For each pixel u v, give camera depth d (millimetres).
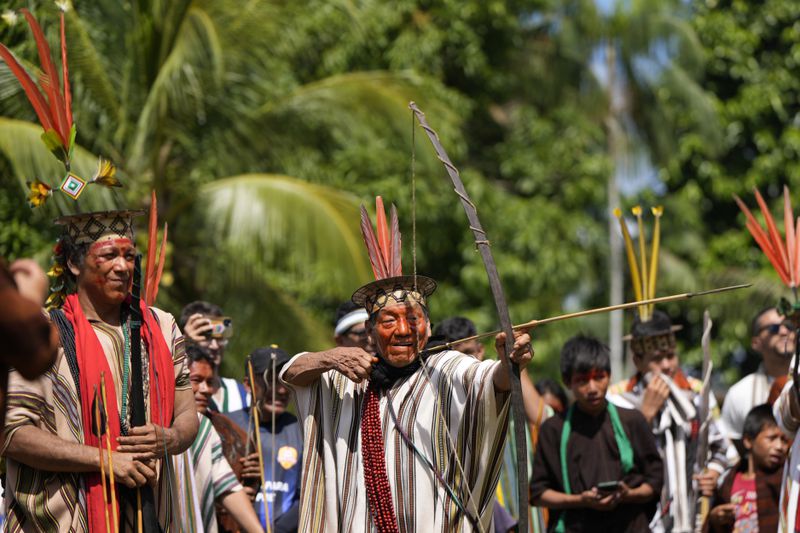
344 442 10062
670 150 41250
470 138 38875
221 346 12844
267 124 27062
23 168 19922
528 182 38094
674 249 41219
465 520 9727
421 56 35062
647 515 13492
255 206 25109
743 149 42781
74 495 9234
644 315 14883
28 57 18266
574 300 39531
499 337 9227
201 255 25844
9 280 6461
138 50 24500
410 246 32750
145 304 10055
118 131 23984
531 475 13852
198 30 24734
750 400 16078
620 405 13945
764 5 42719
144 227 24375
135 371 9633
